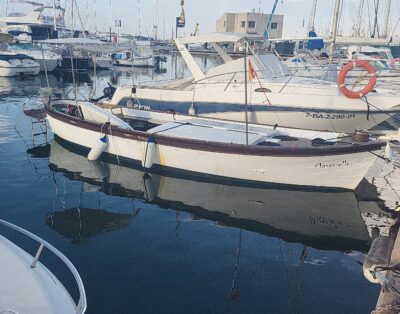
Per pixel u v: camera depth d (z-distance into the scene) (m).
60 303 3.58
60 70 33.53
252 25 62.41
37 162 11.09
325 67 17.00
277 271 6.15
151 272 6.00
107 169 10.73
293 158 8.95
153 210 8.30
